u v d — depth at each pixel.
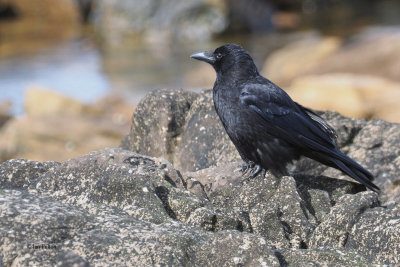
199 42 44.25
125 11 47.50
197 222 7.95
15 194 7.81
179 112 12.08
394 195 11.00
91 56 39.31
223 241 7.20
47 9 52.31
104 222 7.41
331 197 9.63
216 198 9.32
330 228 8.11
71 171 8.50
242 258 7.02
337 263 7.24
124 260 6.85
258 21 46.56
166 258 6.93
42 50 40.88
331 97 25.30
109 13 48.22
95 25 49.28
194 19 46.12
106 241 7.02
